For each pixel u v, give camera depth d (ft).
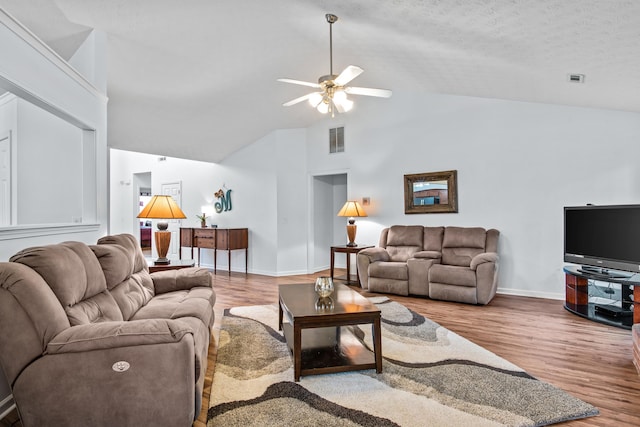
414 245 16.83
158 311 7.79
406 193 18.10
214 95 15.49
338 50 12.31
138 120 16.24
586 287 12.49
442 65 12.07
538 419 5.87
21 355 4.70
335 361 7.79
